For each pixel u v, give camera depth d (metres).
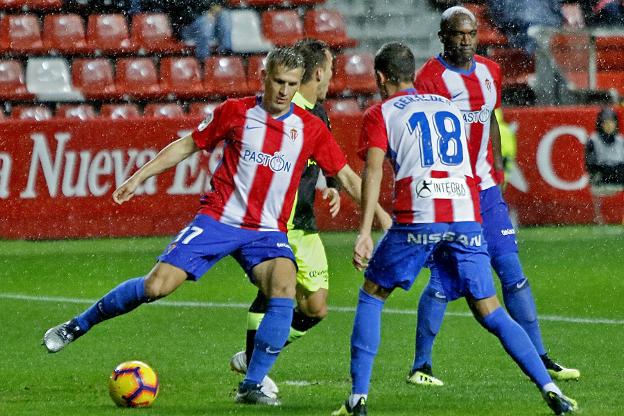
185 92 56.69
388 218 20.12
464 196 17.75
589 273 37.56
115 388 18.53
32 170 45.56
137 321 30.41
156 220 45.97
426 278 37.31
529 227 47.09
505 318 17.64
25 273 38.53
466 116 22.09
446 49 22.12
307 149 19.16
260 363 18.86
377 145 17.77
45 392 20.75
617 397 19.48
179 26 59.12
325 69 22.28
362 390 17.27
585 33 58.41
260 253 19.03
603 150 47.19
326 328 29.28
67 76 57.03
